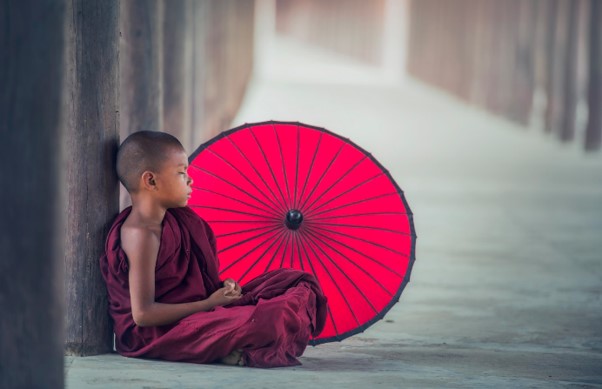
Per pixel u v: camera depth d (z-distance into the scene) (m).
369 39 85.44
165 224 8.84
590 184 27.28
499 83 47.06
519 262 16.67
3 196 6.08
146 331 8.93
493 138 39.44
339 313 9.77
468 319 12.48
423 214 21.72
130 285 8.72
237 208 9.70
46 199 6.17
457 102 55.91
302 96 53.44
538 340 11.43
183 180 8.91
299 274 9.26
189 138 17.94
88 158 8.99
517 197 24.62
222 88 29.97
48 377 6.26
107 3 8.95
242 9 43.25
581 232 19.89
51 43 6.15
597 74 33.41
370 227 9.70
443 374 9.17
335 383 8.31
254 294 9.17
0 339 6.15
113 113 9.12
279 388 7.99
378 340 11.15
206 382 8.09
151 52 12.23
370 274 9.75
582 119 41.34
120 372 8.38
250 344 8.80
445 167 30.12
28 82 6.07
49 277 6.22
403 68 77.81
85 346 9.13
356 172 9.72
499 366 9.87
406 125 43.53
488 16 49.22
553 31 37.94
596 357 10.52
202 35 20.39
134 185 8.84
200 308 8.87
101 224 9.11
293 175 9.70
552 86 38.44
